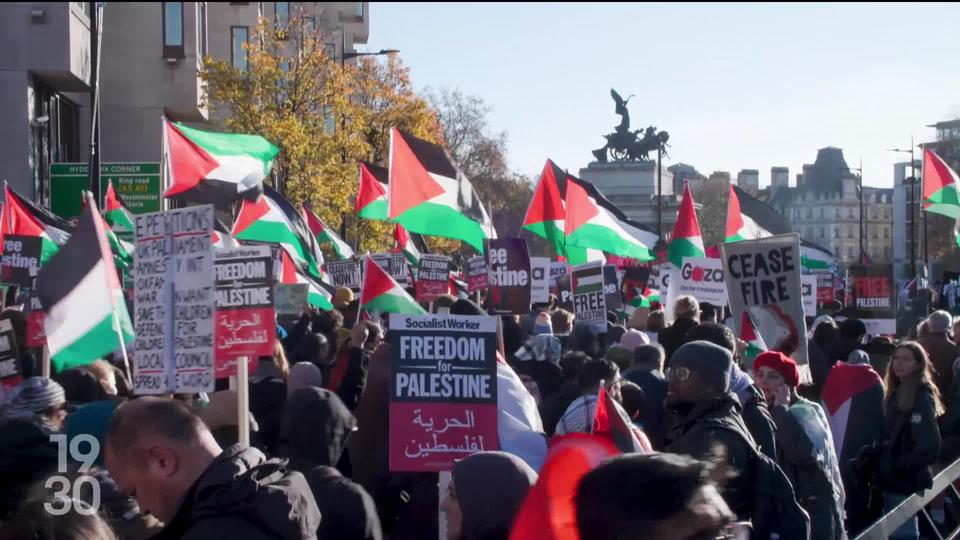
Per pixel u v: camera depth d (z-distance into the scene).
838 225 149.38
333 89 38.81
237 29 51.47
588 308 14.70
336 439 5.62
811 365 11.45
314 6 57.00
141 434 3.86
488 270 14.48
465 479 4.20
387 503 7.34
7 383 8.62
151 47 39.62
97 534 3.80
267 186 13.79
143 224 6.59
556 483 2.98
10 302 13.65
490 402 6.14
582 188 16.20
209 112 44.00
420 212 11.22
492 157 75.31
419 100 50.22
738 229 18.03
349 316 14.50
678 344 10.63
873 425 8.88
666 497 2.52
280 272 13.56
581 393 7.18
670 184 80.75
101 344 6.77
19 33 28.91
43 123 30.06
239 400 5.79
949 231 68.81
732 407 5.73
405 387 6.11
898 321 23.77
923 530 9.89
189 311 6.41
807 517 5.59
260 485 3.77
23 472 4.36
